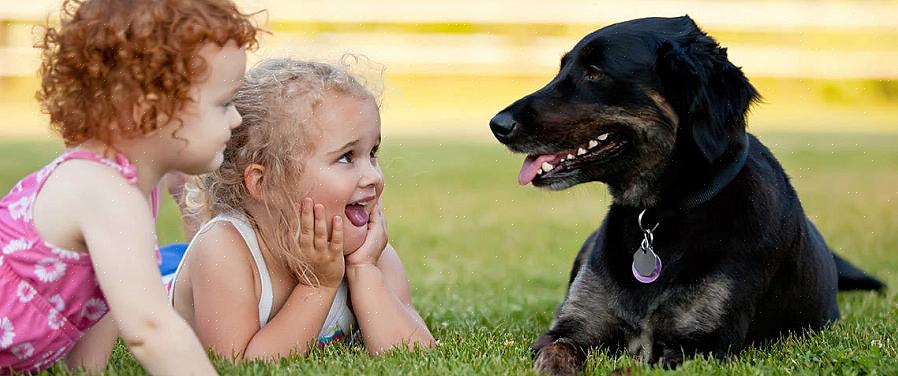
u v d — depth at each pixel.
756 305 6.95
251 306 6.34
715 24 34.97
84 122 5.16
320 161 6.24
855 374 5.96
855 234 14.08
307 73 6.33
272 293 6.51
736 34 35.19
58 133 5.55
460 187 19.45
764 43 35.09
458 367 5.81
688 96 6.79
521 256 12.55
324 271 6.33
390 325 6.56
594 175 7.19
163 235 13.20
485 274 11.12
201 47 5.17
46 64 5.28
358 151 6.39
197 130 5.28
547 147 7.21
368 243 6.70
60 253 5.21
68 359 5.87
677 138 6.89
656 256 6.91
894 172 21.61
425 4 34.50
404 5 34.31
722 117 6.68
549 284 10.60
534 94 7.35
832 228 14.62
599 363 6.34
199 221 7.69
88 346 5.91
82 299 5.45
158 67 5.05
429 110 33.94
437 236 14.02
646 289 6.96
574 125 7.16
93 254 5.04
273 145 6.25
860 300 9.31
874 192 18.67
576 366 6.38
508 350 6.61
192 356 5.00
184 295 6.63
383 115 32.69
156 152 5.31
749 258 6.83
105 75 5.10
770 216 6.93
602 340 7.23
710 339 6.80
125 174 5.19
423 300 9.22
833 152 24.89
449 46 34.03
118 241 5.03
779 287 7.10
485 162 23.14
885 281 10.23
